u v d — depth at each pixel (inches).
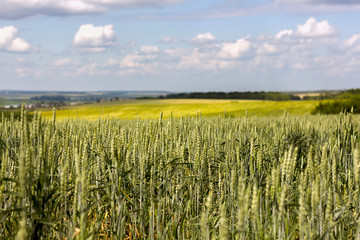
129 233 178.5
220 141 257.0
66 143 174.7
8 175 155.1
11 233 138.8
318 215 124.6
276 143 248.1
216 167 213.3
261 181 172.2
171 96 5221.5
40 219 122.2
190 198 179.8
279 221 117.6
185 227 182.4
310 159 149.3
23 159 115.3
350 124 280.5
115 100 4751.5
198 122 229.3
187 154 224.4
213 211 173.5
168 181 191.9
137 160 185.2
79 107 3036.4
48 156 138.4
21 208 114.4
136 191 178.5
